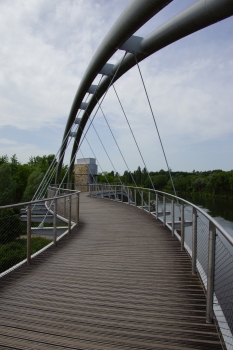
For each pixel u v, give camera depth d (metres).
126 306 2.78
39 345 2.14
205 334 2.27
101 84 13.73
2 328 2.38
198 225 3.61
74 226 7.41
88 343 2.16
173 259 4.41
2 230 4.30
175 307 2.74
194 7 6.67
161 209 8.72
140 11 7.26
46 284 3.39
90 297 3.00
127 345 2.13
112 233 6.51
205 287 3.09
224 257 2.24
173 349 2.08
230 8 5.84
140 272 3.80
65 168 54.47
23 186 49.44
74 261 4.35
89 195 19.72
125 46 9.52
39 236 7.12
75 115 17.44
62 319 2.53
